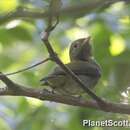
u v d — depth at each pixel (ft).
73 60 36.70
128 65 39.50
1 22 23.45
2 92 25.48
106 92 38.06
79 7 23.65
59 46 49.03
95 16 45.32
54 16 21.47
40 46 48.57
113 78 39.27
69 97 26.37
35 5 32.37
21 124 43.27
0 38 42.32
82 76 32.89
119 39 44.01
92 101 26.53
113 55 40.98
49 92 26.35
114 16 45.44
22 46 48.11
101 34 44.27
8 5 39.01
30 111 43.93
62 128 42.80
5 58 47.96
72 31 48.11
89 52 36.73
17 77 45.52
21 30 42.22
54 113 43.55
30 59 49.01
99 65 37.19
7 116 43.55
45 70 46.44
